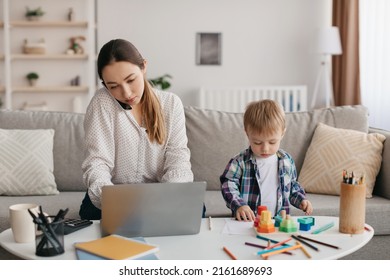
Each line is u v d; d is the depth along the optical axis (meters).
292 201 1.87
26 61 5.38
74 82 5.38
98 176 1.67
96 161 1.73
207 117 2.58
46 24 5.20
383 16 4.63
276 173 1.87
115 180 1.87
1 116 2.60
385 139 2.43
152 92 1.76
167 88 5.38
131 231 1.42
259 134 1.71
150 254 1.28
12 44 5.36
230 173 1.85
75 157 2.53
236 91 5.33
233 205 1.73
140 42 5.54
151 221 1.42
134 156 1.80
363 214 1.46
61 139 2.54
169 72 5.59
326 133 2.53
